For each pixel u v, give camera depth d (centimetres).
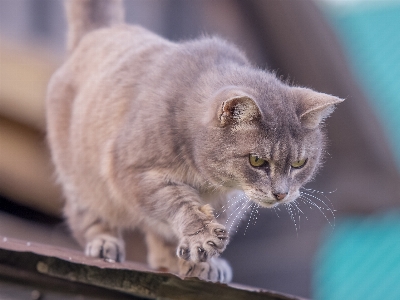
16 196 1053
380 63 1491
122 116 668
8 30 1347
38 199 1055
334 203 1116
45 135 877
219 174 602
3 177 1027
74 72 779
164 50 696
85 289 589
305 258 1095
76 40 821
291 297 501
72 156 759
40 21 1381
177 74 639
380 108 1395
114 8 833
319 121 622
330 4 1548
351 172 1134
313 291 1123
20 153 1026
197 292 521
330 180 1123
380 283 1331
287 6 1049
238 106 577
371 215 1188
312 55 1073
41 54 1104
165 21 1336
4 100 1002
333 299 1330
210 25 1156
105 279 525
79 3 821
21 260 525
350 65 1141
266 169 600
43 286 584
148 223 664
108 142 673
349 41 1494
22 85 1029
